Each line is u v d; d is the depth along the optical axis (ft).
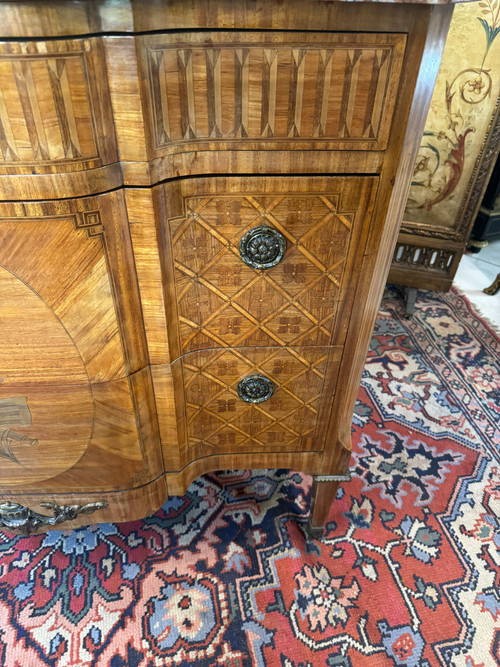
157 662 3.13
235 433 3.13
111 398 2.61
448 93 5.28
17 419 2.61
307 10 1.79
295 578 3.59
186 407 2.92
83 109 1.83
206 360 2.75
